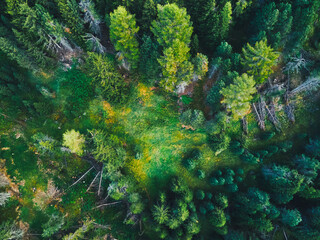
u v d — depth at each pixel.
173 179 36.72
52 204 37.81
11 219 36.22
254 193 35.16
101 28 35.78
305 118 38.09
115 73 31.22
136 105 38.19
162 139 38.09
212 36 32.44
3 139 37.94
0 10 31.58
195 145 38.03
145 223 36.28
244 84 24.77
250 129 38.00
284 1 31.28
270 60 25.91
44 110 36.47
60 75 38.03
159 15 26.27
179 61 28.33
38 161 38.12
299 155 37.44
